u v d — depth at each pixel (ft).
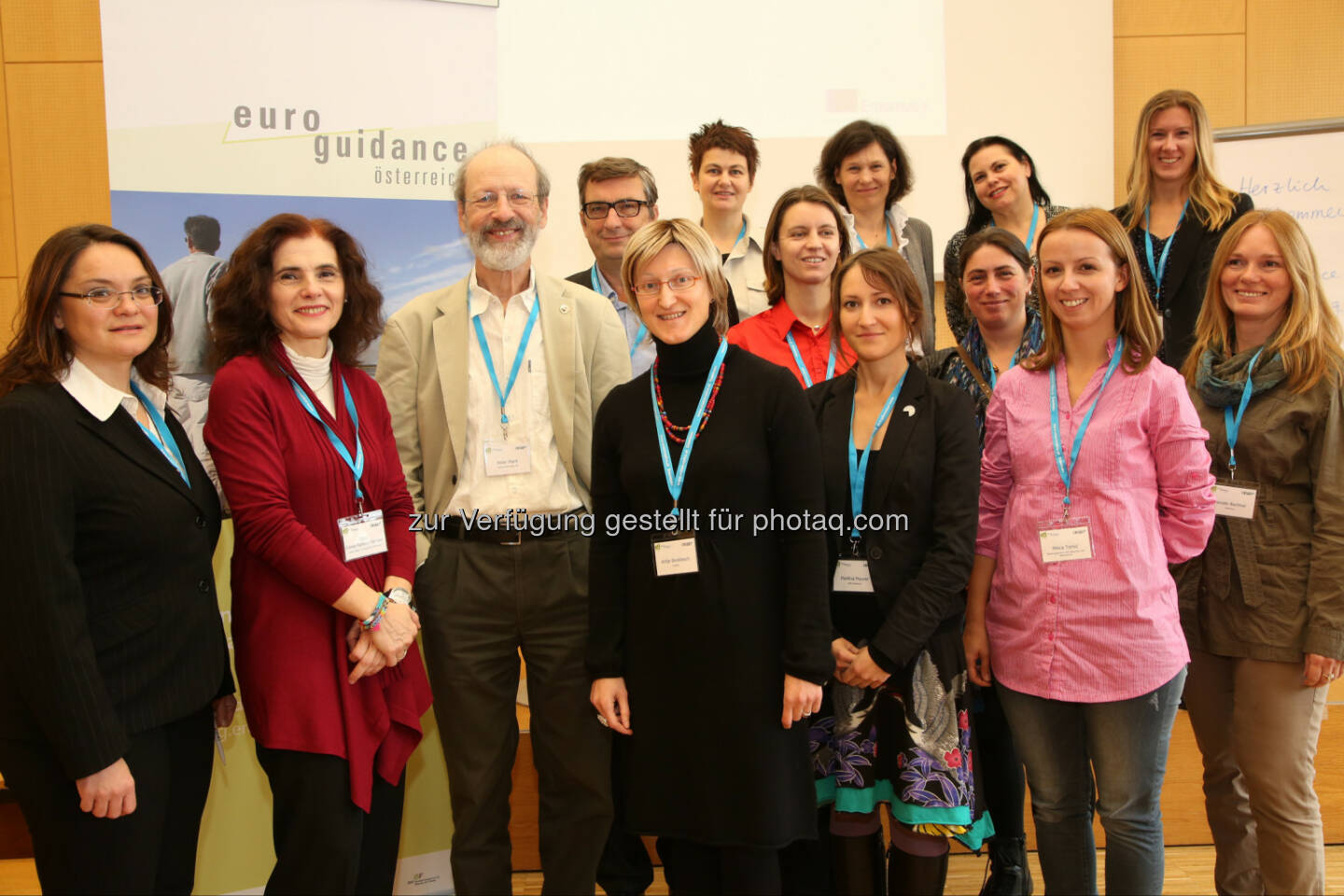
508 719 6.87
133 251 5.22
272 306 5.68
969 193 9.91
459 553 6.67
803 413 5.69
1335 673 6.00
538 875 8.84
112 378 5.20
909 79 11.66
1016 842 7.34
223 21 10.65
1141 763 5.72
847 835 6.45
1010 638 6.10
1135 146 9.37
